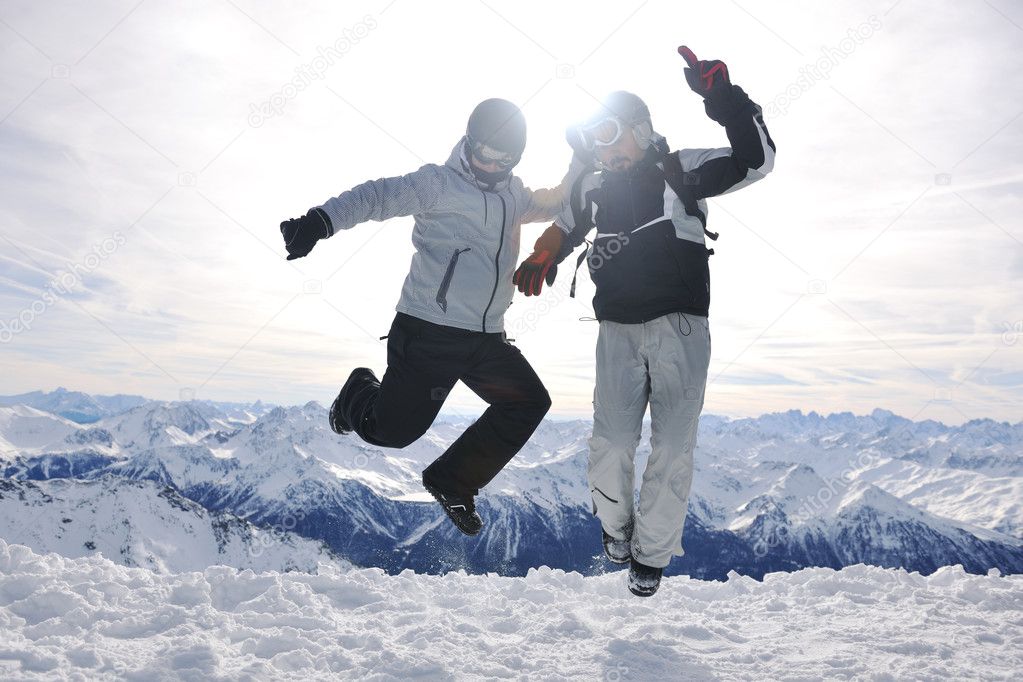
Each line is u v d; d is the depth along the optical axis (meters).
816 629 3.47
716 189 3.15
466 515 3.43
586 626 3.28
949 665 2.92
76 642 2.83
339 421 3.64
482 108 3.12
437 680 2.59
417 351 3.17
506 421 3.30
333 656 2.79
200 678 2.45
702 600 4.37
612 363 3.24
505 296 3.29
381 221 3.14
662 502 3.19
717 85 3.04
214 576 3.72
